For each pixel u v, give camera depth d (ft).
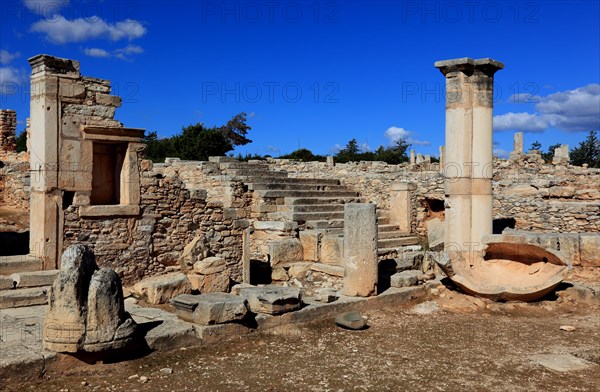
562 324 27.68
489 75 35.17
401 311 30.19
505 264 34.06
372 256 30.45
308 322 26.91
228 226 41.04
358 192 67.46
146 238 36.55
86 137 33.60
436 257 32.40
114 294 19.47
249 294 26.20
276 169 78.33
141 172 36.32
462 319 28.66
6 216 50.06
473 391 18.40
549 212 47.93
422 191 61.98
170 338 21.49
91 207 33.94
